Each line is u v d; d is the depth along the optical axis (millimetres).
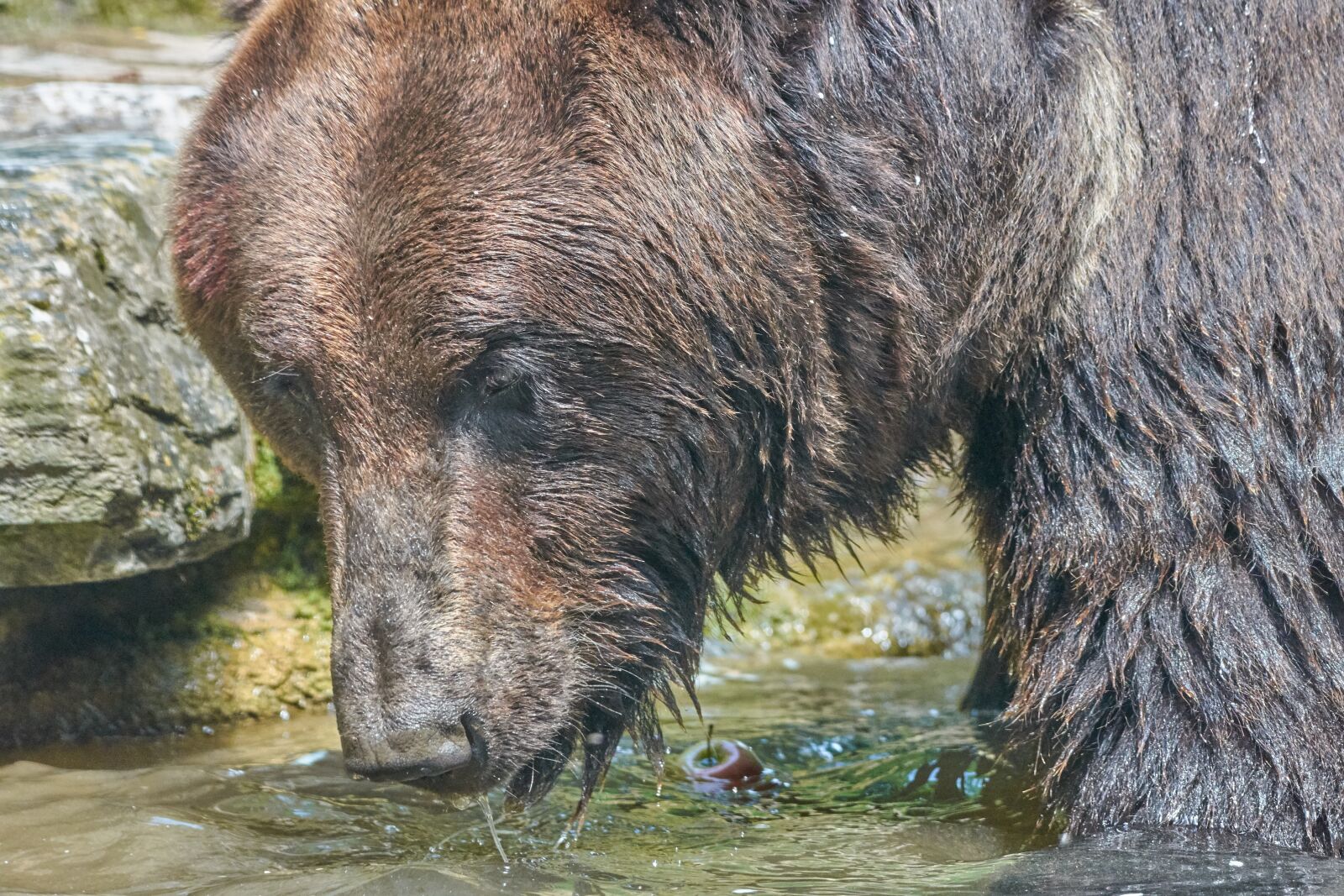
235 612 11211
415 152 6969
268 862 7688
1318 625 7551
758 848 7957
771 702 11570
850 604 13625
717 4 7250
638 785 9273
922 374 8078
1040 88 7754
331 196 7043
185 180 7852
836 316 7762
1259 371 7688
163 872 7477
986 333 8055
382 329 6992
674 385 7359
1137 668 7660
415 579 7078
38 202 9789
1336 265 7730
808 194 7516
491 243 6949
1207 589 7566
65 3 21359
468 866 7512
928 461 8953
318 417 7469
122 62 17203
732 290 7328
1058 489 7965
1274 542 7578
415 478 7113
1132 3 7988
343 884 7164
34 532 9352
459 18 7062
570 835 8211
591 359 7164
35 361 9234
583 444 7293
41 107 13234
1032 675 8094
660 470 7480
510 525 7254
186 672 10844
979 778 9156
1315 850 7320
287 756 9836
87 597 10633
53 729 10406
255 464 11367
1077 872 7102
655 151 7137
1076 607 7910
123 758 9938
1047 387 8008
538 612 7328
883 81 7535
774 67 7371
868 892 7074
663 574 7785
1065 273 7902
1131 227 7832
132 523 9648
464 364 6980
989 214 7824
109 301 10008
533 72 7043
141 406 9859
